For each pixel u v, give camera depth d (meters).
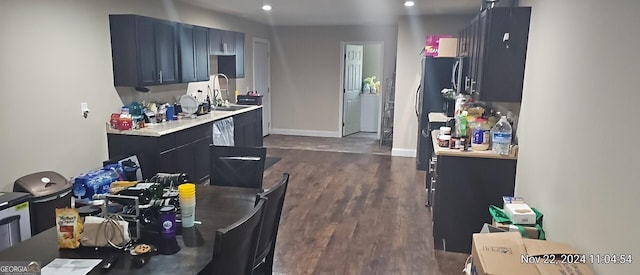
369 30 7.99
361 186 5.04
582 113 1.94
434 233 3.34
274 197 1.95
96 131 4.07
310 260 3.13
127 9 4.40
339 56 8.22
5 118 3.16
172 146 4.32
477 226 3.23
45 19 3.44
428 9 5.70
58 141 3.65
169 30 4.68
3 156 3.16
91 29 3.93
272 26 8.41
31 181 3.12
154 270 1.53
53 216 3.12
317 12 6.21
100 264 1.57
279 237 3.54
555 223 2.25
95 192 3.41
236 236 1.51
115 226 1.69
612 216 1.61
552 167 2.33
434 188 3.57
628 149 1.50
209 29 5.58
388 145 7.68
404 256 3.21
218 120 5.27
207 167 5.05
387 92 7.89
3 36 3.10
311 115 8.62
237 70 6.52
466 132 3.38
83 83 3.87
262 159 2.80
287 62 8.52
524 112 2.99
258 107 6.55
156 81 4.48
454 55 5.42
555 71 2.35
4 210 2.66
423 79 5.56
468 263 2.54
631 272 1.47
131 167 3.88
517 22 2.97
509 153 3.12
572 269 1.75
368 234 3.62
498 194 3.17
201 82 5.95
